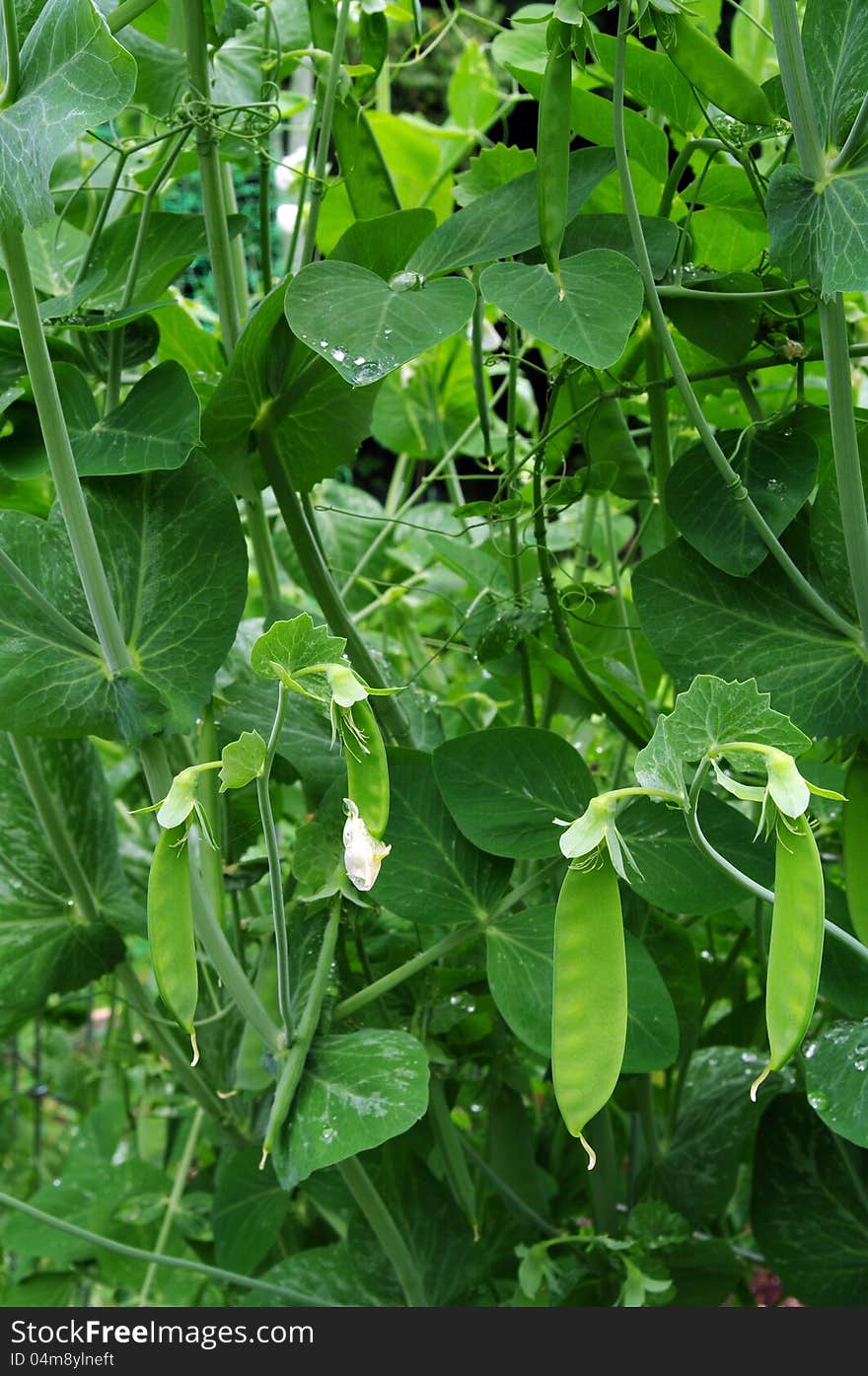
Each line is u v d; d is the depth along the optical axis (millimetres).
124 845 1180
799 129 830
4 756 1024
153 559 903
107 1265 1150
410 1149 1001
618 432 1004
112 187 931
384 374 817
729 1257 1018
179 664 900
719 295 886
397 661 1275
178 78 991
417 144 1240
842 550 891
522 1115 1031
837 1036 884
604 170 884
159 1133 1361
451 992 998
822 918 739
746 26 1124
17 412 910
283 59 1039
